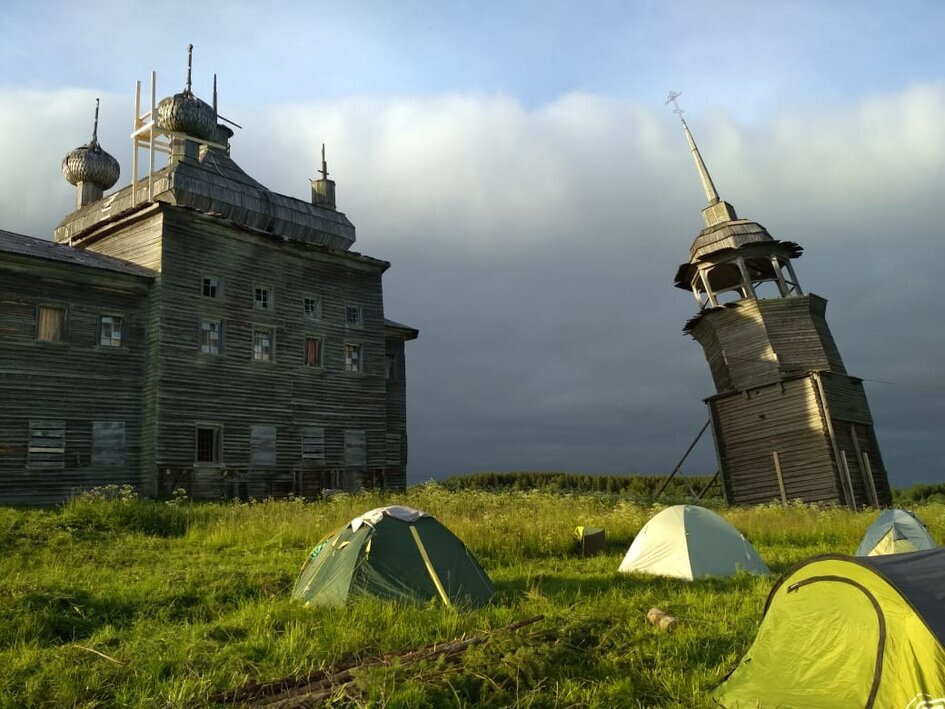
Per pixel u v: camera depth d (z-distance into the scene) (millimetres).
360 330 35750
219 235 30734
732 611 9438
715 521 13336
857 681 5680
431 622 8406
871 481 34906
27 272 25609
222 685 6430
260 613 8758
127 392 27578
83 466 25984
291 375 32281
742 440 36438
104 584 10867
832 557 6270
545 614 8602
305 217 37031
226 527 17469
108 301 27625
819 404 33906
